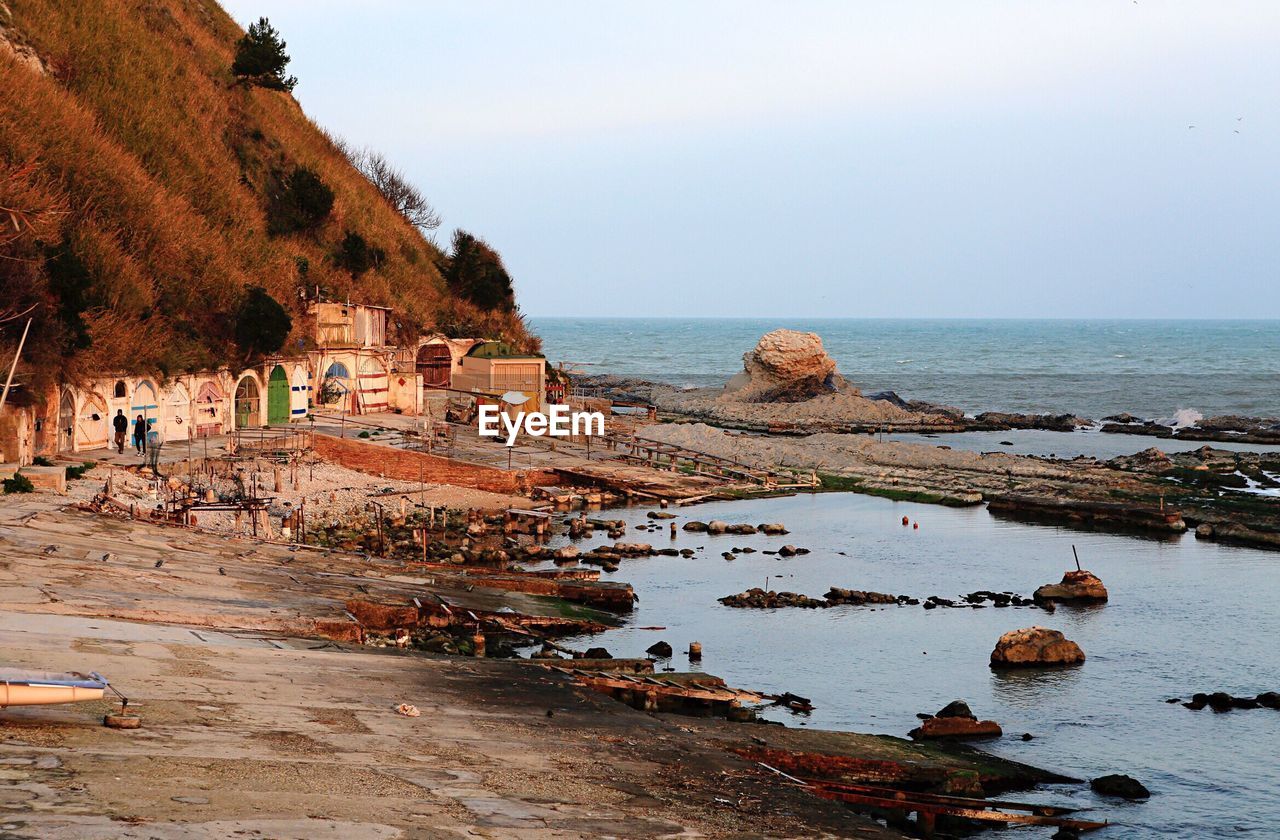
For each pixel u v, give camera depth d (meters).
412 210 114.25
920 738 25.88
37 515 31.50
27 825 11.02
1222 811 22.20
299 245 81.75
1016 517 58.03
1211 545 51.09
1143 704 29.02
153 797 12.53
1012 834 20.75
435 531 47.50
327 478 55.88
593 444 73.81
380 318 78.62
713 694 26.00
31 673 14.27
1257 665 32.47
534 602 35.06
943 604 39.34
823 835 15.88
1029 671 31.78
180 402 56.12
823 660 32.38
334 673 20.97
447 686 21.73
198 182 75.38
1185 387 158.50
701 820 15.70
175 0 102.94
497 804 14.78
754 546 49.50
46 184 54.97
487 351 84.44
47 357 44.38
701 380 180.75
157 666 18.69
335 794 13.88
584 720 20.83
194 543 33.09
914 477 69.00
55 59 72.44
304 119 106.94
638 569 44.06
